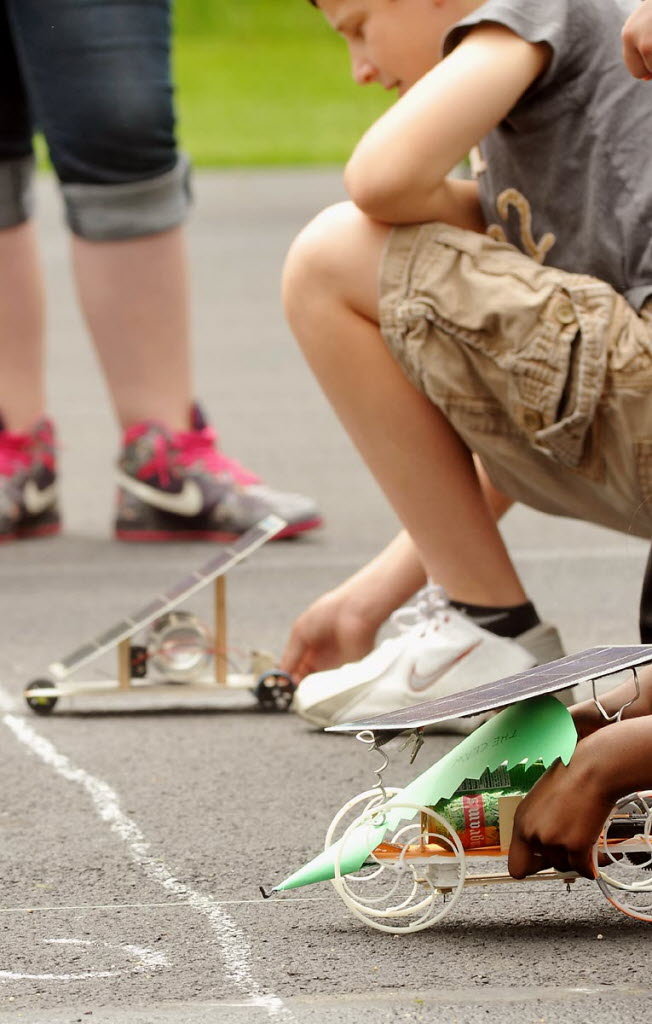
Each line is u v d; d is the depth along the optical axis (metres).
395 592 7.14
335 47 66.25
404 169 6.12
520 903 4.85
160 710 7.36
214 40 68.81
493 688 4.54
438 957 4.45
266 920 4.75
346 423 6.61
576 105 6.13
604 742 4.41
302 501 11.18
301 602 9.26
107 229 10.85
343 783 6.12
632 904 4.82
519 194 6.32
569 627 8.39
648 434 5.96
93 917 4.79
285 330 20.98
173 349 11.18
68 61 10.47
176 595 7.18
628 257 6.08
